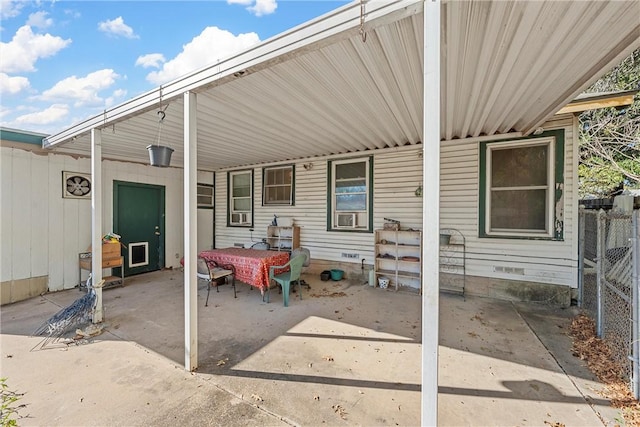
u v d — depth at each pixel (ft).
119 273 20.27
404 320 12.12
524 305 13.89
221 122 13.24
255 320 12.15
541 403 6.77
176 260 23.80
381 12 5.44
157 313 13.05
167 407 6.71
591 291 12.62
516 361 8.70
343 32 5.91
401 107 11.35
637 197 15.46
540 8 5.69
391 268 17.87
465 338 10.30
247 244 24.58
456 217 15.97
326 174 20.43
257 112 11.88
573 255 13.48
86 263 16.79
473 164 15.55
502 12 5.86
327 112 11.91
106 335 10.74
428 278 5.21
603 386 7.40
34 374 8.12
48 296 15.89
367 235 18.84
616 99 11.91
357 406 6.72
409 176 17.48
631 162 25.86
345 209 19.80
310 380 7.78
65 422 6.22
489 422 6.17
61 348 9.70
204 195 26.13
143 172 21.59
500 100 10.57
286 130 14.53
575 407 6.62
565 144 13.55
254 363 8.67
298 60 7.77
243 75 7.72
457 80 9.03
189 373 8.14
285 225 21.65
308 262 17.65
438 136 5.15
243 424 6.16
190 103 8.66
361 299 15.03
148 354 9.27
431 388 5.19
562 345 9.71
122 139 15.60
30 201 15.79
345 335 10.64
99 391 7.32
